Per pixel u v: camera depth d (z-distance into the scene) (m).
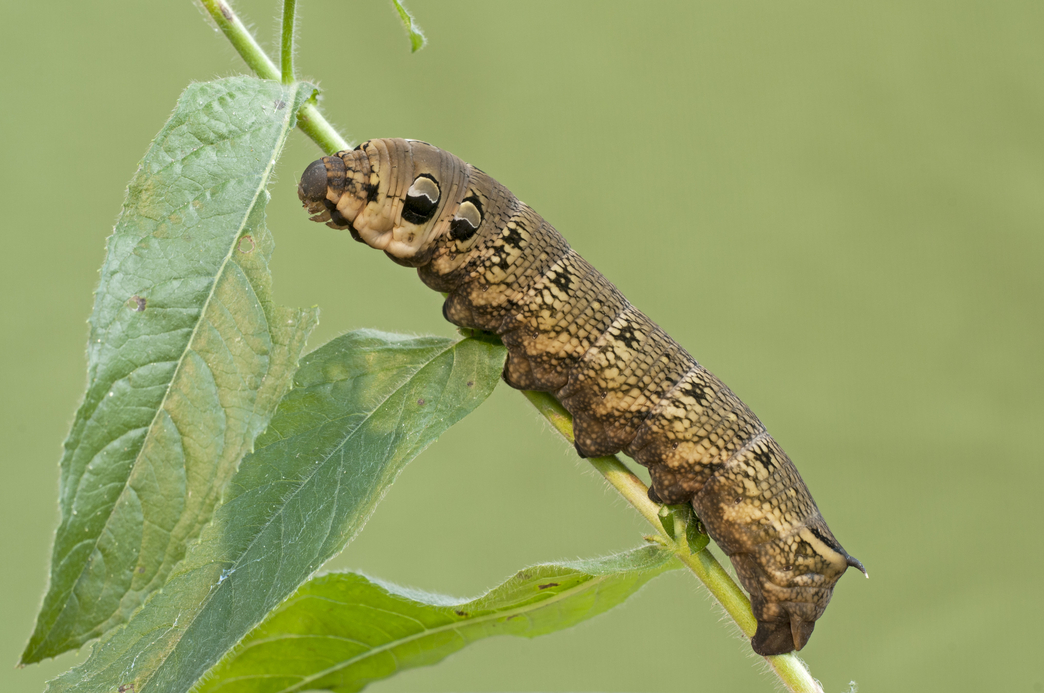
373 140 0.59
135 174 0.56
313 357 0.58
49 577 0.55
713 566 0.59
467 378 0.58
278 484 0.57
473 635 0.60
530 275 0.59
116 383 0.55
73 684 0.57
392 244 0.59
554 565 0.58
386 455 0.58
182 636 0.57
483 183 0.59
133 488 0.55
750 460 0.59
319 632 0.60
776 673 0.59
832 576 0.59
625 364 0.59
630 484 0.59
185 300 0.56
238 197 0.56
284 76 0.57
